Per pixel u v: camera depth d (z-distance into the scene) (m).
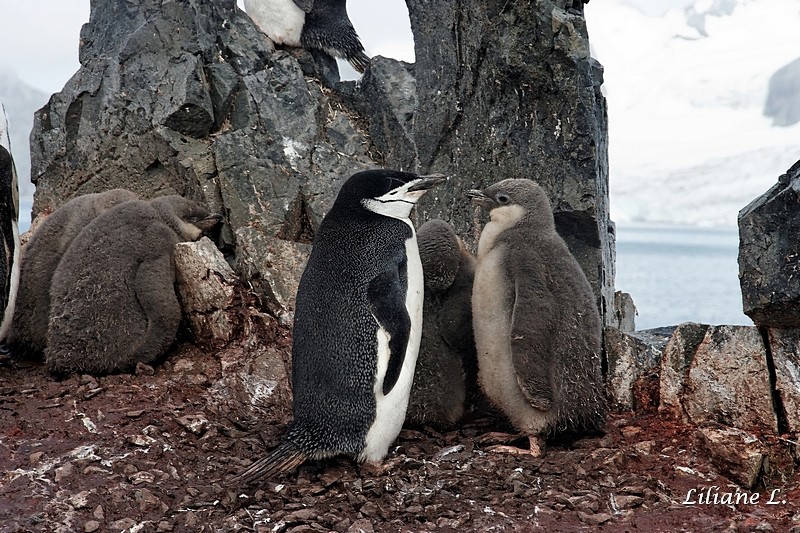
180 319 7.32
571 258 6.17
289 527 4.85
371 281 5.48
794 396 5.98
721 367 6.26
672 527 4.88
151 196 8.82
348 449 5.40
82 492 5.10
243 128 8.68
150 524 4.84
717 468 5.70
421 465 5.63
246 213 8.24
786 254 5.91
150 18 8.90
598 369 6.05
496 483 5.39
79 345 6.89
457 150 8.00
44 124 9.48
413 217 8.28
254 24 9.27
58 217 7.81
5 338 7.62
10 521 4.76
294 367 5.54
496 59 7.51
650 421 6.48
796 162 6.09
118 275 6.98
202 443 5.87
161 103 8.64
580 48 7.18
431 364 6.18
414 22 8.25
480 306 5.98
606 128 8.26
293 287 7.68
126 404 6.37
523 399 5.82
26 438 5.74
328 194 8.38
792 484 5.62
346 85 9.52
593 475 5.53
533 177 7.50
